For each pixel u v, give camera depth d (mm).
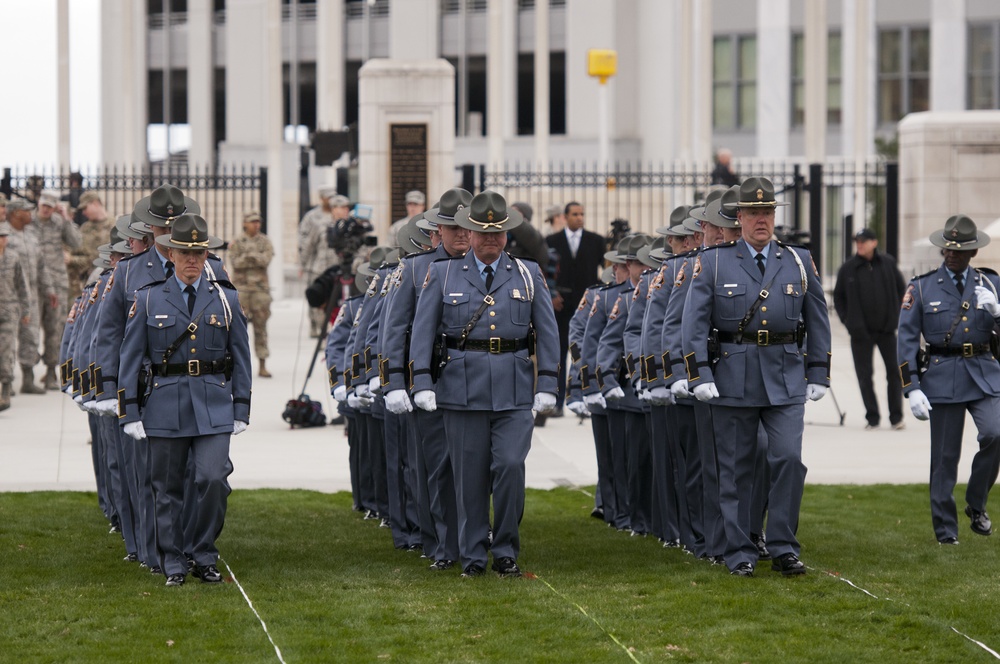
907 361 25328
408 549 24953
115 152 104062
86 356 25094
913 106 96938
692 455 24719
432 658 17859
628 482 26859
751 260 22812
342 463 34438
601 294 27844
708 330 22766
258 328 48719
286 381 48031
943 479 25141
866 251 39438
